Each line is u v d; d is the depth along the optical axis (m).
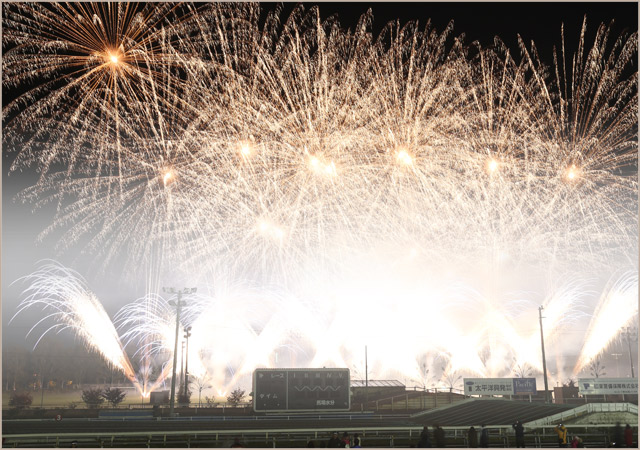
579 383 50.22
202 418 45.56
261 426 42.56
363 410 52.38
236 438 27.11
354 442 26.81
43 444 31.62
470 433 29.64
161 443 32.56
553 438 33.19
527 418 41.19
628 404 35.88
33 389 92.38
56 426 42.62
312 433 35.12
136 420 45.38
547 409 44.66
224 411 50.41
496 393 52.00
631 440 29.17
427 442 28.06
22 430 40.22
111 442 32.31
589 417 35.38
